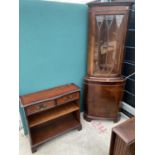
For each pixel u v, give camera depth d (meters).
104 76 1.91
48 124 1.99
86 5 1.78
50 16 1.59
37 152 1.68
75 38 1.86
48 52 1.72
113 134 1.22
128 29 1.78
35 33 1.57
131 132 1.14
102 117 2.11
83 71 2.12
